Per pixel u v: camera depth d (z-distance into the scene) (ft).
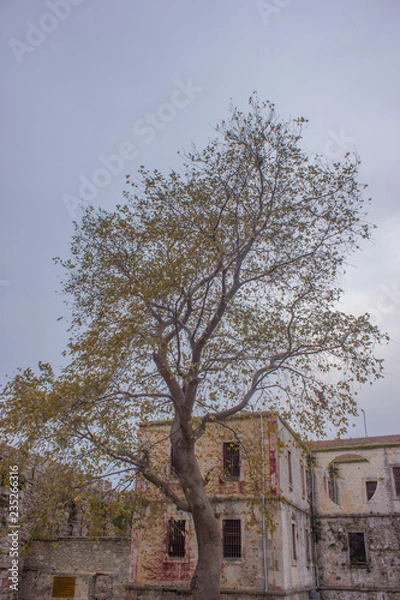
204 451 82.17
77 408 45.03
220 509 77.51
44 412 43.27
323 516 100.12
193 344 48.73
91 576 83.20
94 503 45.01
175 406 47.78
